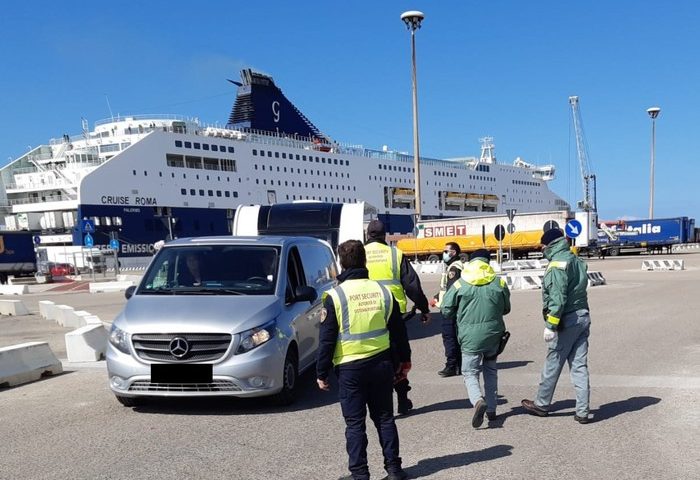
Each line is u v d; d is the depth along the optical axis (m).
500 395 6.00
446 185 71.56
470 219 39.75
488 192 78.69
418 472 4.01
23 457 4.53
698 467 3.95
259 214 12.64
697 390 5.89
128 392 5.48
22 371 7.39
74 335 8.80
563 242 4.95
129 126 50.94
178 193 45.62
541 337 9.52
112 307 17.56
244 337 5.44
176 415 5.57
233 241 6.91
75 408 6.00
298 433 4.94
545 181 92.62
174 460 4.35
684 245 70.19
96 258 38.25
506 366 7.40
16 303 16.69
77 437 4.99
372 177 62.53
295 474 4.02
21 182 47.03
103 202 41.72
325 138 61.28
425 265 33.31
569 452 4.30
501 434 4.77
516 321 11.46
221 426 5.18
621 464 4.04
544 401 5.18
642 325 10.29
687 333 9.32
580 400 4.94
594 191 68.50
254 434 4.93
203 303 5.85
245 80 53.84
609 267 30.95
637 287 18.00
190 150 46.69
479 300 4.98
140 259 43.25
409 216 67.19
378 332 3.70
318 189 56.22
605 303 13.88
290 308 6.21
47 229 44.19
